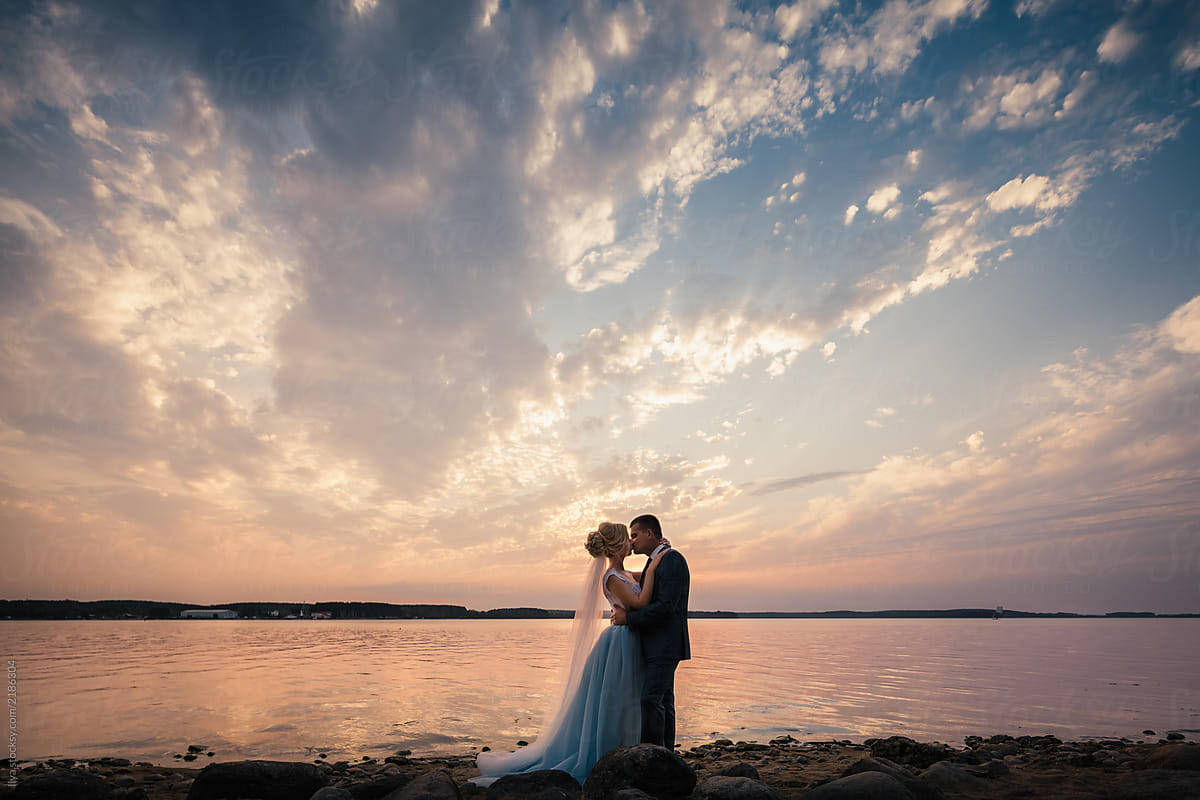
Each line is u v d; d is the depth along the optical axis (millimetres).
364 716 12727
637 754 5012
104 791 5156
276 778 5367
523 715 13055
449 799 4840
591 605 6578
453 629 97500
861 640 56344
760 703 15547
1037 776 6367
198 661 26922
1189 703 15461
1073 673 23609
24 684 18203
